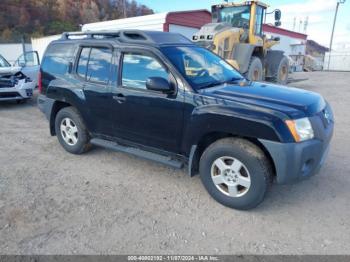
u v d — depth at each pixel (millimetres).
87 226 2877
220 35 9555
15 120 7105
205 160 3256
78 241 2658
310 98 3287
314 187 3619
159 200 3379
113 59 3916
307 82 16109
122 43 3865
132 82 3723
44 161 4523
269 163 2984
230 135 3201
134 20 15703
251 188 2986
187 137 3311
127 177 3969
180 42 4043
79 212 3119
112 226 2881
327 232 2771
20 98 8438
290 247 2576
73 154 4797
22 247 2576
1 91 7965
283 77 12609
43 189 3621
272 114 2789
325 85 14453
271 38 12562
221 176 3180
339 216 3025
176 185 3742
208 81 3584
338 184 3678
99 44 4121
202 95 3164
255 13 10656
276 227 2863
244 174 3062
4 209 3156
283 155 2762
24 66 9648
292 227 2859
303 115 2877
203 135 3191
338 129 6074
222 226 2887
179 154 3516
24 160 4562
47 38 23312
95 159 4594
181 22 15094
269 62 12117
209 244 2627
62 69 4621
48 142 5434
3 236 2719
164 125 3479
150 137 3686
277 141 2750
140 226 2883
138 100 3621
